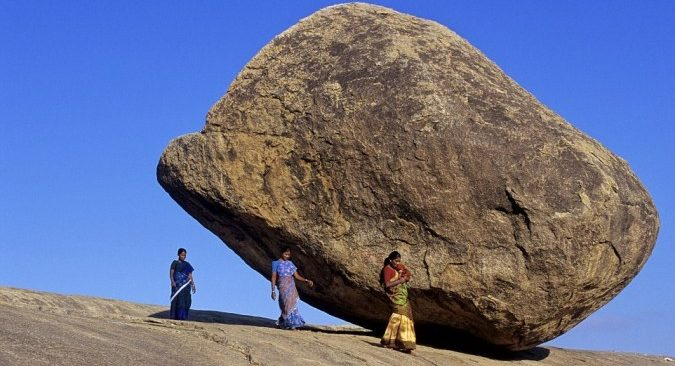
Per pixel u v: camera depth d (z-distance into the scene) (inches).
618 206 608.1
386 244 620.1
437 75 635.5
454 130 609.9
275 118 645.9
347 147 624.4
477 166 604.1
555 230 592.7
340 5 698.8
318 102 637.3
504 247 600.1
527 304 604.1
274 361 483.5
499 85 649.6
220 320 780.0
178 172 663.8
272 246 666.2
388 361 552.1
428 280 609.9
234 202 647.1
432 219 609.0
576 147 621.0
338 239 629.3
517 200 596.1
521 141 612.1
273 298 636.1
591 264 599.8
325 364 502.0
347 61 649.6
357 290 637.9
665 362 800.3
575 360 728.3
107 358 425.7
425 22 692.7
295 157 637.3
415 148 610.5
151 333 508.1
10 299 722.8
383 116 620.4
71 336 456.8
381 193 618.2
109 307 775.1
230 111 658.2
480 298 605.9
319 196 633.0
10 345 417.7
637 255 626.2
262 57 673.0
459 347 668.7
